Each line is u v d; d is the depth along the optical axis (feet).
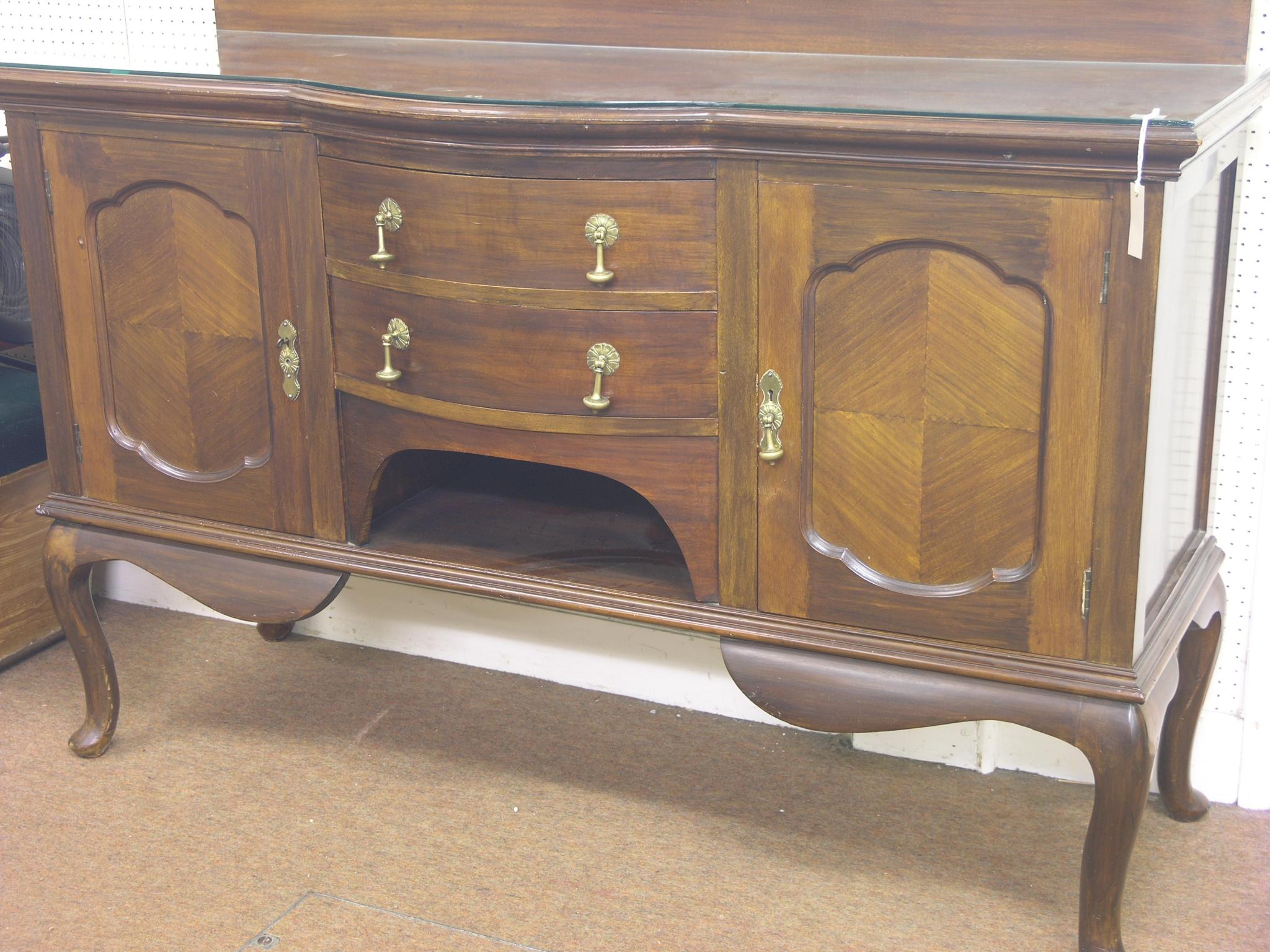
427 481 6.25
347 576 5.78
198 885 5.69
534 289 4.88
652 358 4.84
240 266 5.48
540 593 5.34
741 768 6.59
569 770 6.56
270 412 5.63
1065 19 5.52
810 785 6.44
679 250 4.68
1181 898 5.57
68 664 7.53
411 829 6.09
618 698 7.23
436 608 7.52
